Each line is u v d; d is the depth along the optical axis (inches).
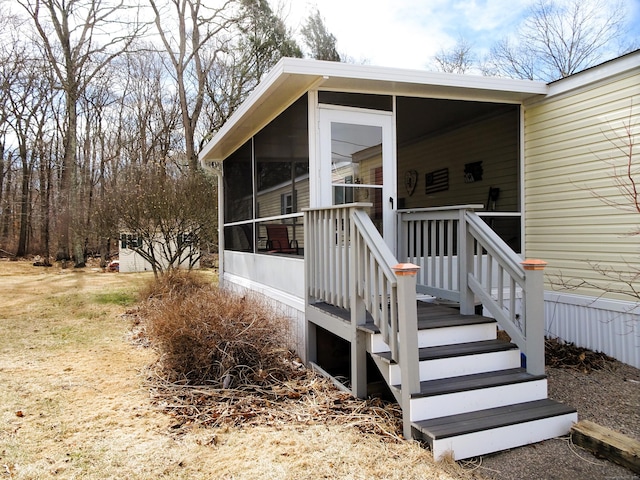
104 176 757.3
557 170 200.5
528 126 213.0
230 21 668.7
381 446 106.3
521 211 214.8
